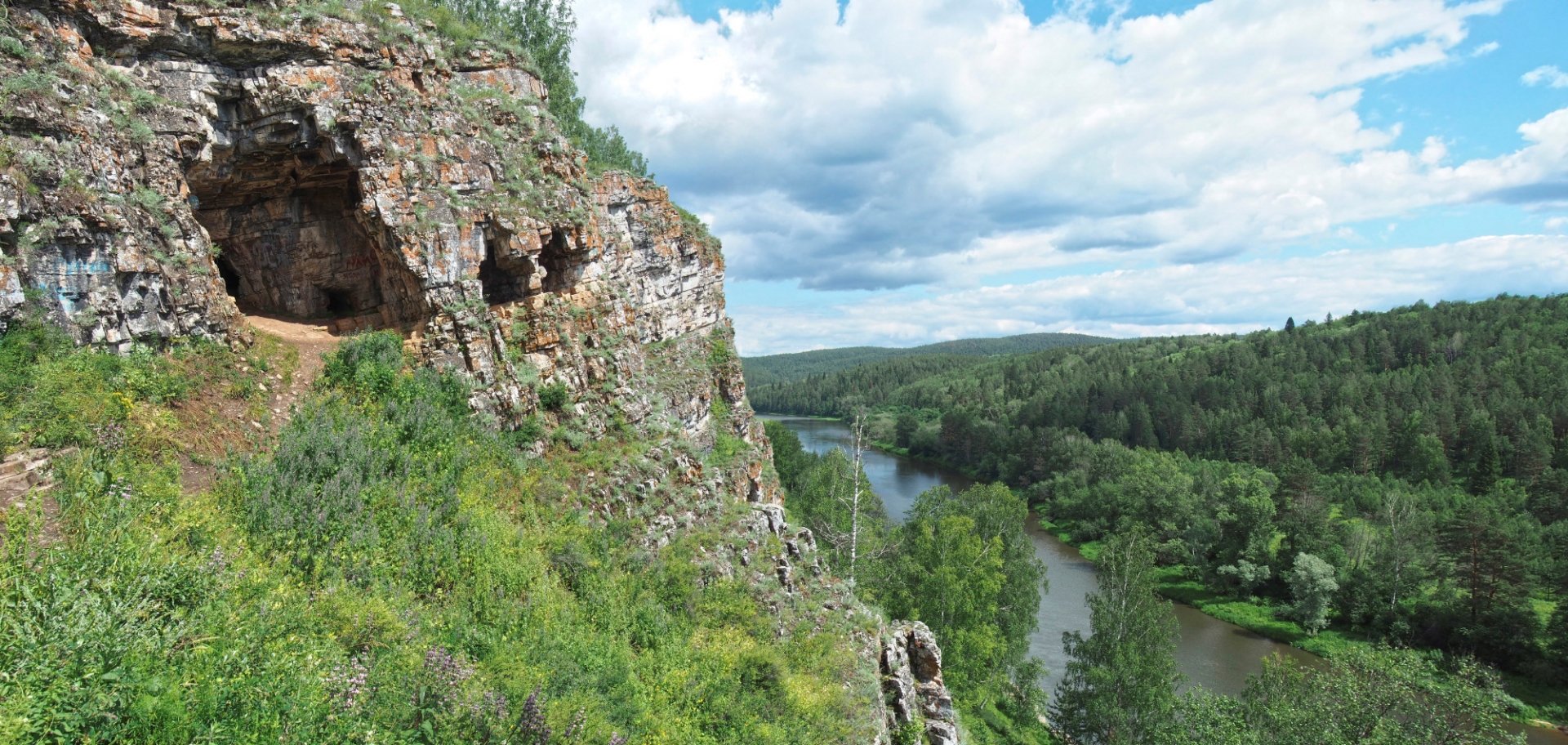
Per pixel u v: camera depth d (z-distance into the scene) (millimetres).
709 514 25609
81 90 16656
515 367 23250
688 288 38156
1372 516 74250
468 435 20766
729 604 21500
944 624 40156
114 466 13859
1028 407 126688
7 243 14812
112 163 17000
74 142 16203
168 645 9492
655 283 35062
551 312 24594
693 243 38594
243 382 18281
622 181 32500
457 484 18969
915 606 42219
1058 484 92062
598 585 19031
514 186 23766
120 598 10000
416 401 20078
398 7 22516
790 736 18109
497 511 18938
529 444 22422
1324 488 78000
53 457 13383
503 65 25812
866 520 52250
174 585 10828
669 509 23859
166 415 16062
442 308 21938
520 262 24062
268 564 13547
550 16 41469
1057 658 50688
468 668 12477
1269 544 71375
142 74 18375
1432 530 64250
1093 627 42156
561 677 14203
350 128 20703
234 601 11391
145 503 13148
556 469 22328
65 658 8438
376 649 12086
